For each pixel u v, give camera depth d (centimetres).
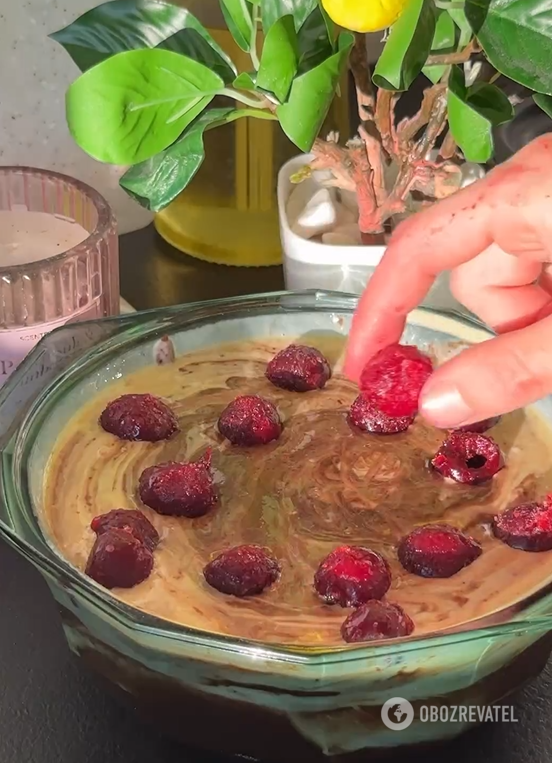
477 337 39
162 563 33
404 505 35
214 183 49
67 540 33
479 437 36
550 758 32
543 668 33
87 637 31
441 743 31
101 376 39
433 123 40
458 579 32
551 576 32
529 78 32
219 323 41
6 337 39
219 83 35
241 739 30
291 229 44
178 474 34
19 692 33
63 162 50
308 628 31
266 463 37
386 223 44
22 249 42
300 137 34
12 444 34
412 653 27
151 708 31
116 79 34
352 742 30
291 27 32
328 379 40
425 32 32
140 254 52
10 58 46
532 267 34
